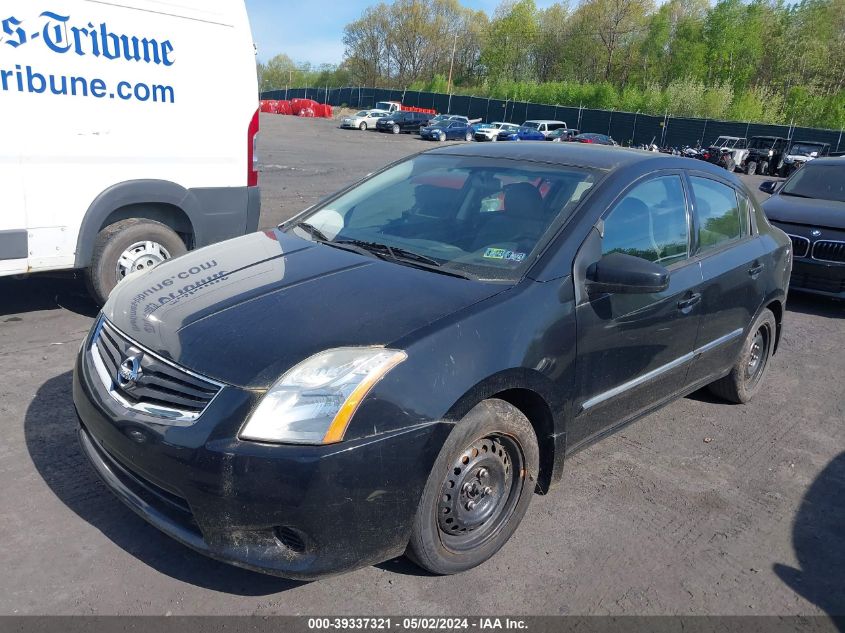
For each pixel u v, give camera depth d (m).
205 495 2.39
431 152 4.30
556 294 3.04
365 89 73.81
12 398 4.11
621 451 4.14
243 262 3.28
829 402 5.19
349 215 3.85
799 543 3.34
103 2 4.97
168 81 5.42
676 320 3.76
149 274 3.31
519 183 3.62
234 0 5.79
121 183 5.29
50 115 4.85
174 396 2.54
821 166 9.17
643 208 3.65
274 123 46.38
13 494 3.19
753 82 66.12
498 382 2.74
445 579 2.86
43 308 5.86
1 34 4.54
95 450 2.87
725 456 4.18
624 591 2.89
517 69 85.81
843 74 60.75
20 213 4.85
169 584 2.71
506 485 2.97
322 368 2.45
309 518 2.37
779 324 5.14
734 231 4.52
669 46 71.94
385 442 2.43
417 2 93.06
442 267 3.16
